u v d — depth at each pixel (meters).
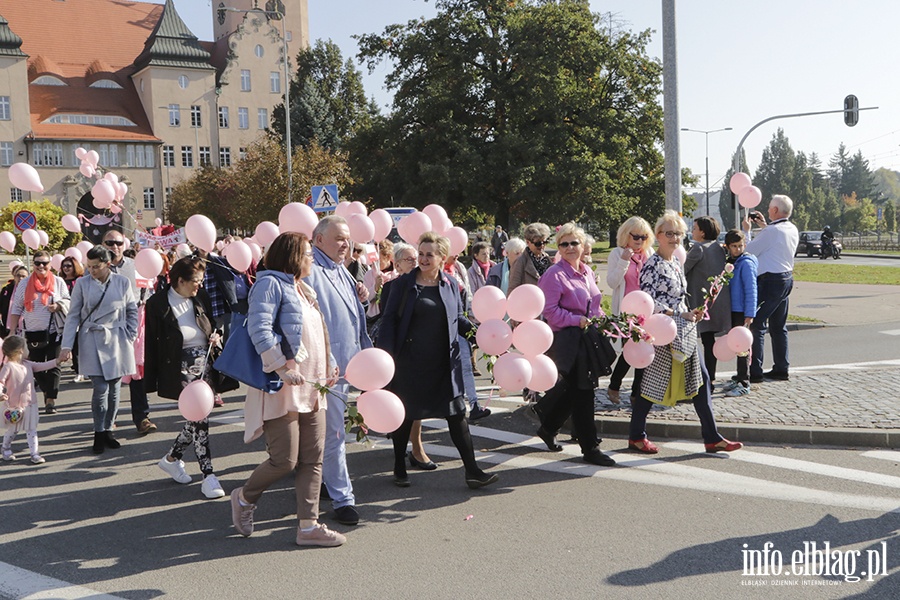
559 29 38.41
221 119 74.81
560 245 6.50
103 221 12.79
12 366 7.16
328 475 5.36
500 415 8.50
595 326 6.38
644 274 6.62
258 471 4.97
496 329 5.56
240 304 8.37
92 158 11.47
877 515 5.17
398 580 4.36
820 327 15.34
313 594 4.20
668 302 6.54
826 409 7.79
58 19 77.19
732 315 8.51
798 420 7.35
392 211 21.94
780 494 5.64
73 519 5.58
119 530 5.32
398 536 5.06
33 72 71.31
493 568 4.49
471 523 5.26
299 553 4.82
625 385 9.41
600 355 6.37
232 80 75.12
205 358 6.80
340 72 79.75
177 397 6.64
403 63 41.44
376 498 5.88
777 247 9.17
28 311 9.77
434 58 40.94
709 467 6.37
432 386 5.91
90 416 9.35
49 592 4.30
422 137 40.31
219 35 83.44
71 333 7.51
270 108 76.62
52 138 66.94
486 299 5.68
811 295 21.16
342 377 5.06
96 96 72.12
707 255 8.43
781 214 9.37
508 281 9.48
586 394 6.48
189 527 5.36
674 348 6.53
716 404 8.19
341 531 5.18
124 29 79.62
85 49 76.69
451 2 41.19
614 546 4.76
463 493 5.93
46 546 5.04
